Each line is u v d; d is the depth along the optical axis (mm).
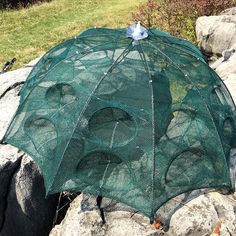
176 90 971
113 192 920
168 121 936
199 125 959
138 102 935
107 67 994
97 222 938
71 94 1001
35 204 1120
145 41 1031
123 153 917
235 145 1062
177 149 923
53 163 958
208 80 1062
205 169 949
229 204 951
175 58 1035
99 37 1133
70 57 1078
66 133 958
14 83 1421
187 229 905
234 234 893
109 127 935
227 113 1068
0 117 1255
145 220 939
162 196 898
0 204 1086
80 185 937
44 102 1047
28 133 1037
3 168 1074
